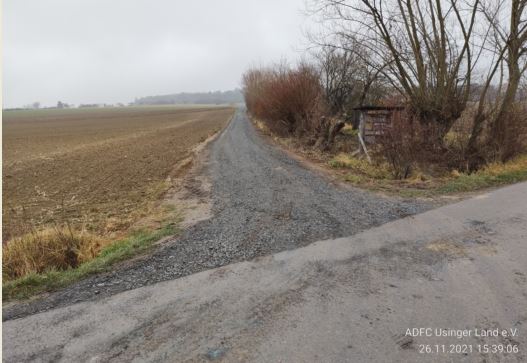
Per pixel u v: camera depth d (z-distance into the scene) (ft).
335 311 10.25
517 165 31.19
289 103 60.70
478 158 32.53
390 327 9.37
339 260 13.74
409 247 14.69
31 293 12.40
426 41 35.27
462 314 9.86
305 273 12.80
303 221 18.95
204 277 12.89
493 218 17.93
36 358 8.78
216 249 15.60
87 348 9.08
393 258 13.70
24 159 61.36
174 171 40.45
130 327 9.95
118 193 31.86
